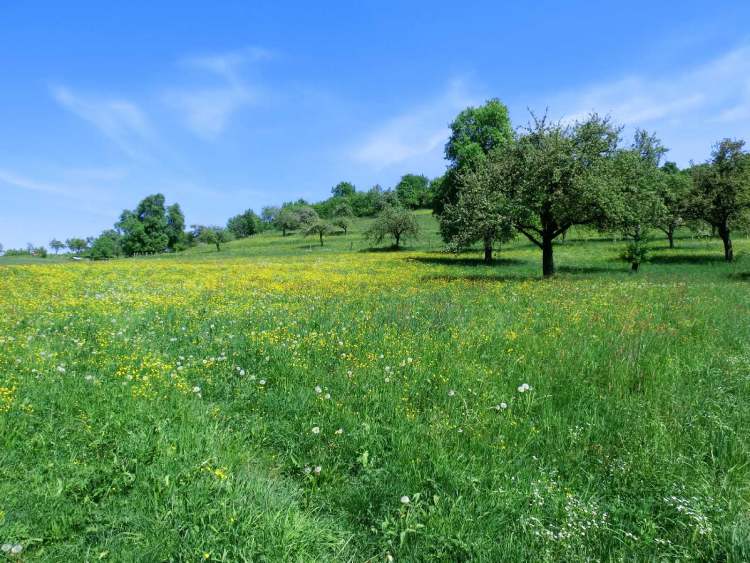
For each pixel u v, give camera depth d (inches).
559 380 291.0
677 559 150.3
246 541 152.1
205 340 403.2
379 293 747.4
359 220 5315.0
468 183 1167.0
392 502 179.5
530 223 1144.8
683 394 265.1
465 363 321.4
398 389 278.1
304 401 263.7
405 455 207.5
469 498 181.5
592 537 159.8
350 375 300.0
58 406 249.4
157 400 258.2
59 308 574.2
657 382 282.2
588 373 303.6
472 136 1924.2
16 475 186.4
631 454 203.6
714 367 313.4
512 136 1192.8
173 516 164.7
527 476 193.6
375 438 222.5
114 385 281.9
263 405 265.9
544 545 155.9
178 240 5816.9
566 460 207.2
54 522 159.5
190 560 144.9
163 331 446.0
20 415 231.9
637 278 1072.2
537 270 1373.0
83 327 445.1
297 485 193.5
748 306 559.2
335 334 408.8
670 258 1680.6
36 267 1331.2
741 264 1406.3
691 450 210.8
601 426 231.1
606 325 439.8
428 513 172.7
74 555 150.1
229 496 173.6
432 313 510.6
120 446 205.8
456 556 155.6
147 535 156.9
